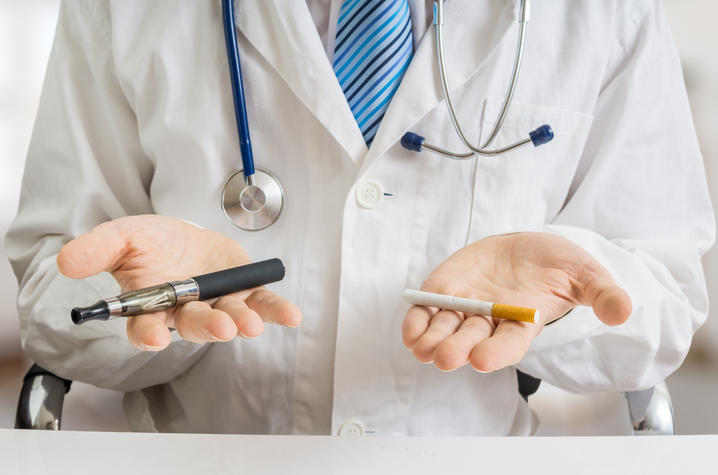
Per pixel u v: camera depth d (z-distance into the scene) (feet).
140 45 2.73
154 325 1.65
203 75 2.63
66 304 2.52
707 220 3.04
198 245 2.16
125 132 2.87
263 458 1.75
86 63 2.88
